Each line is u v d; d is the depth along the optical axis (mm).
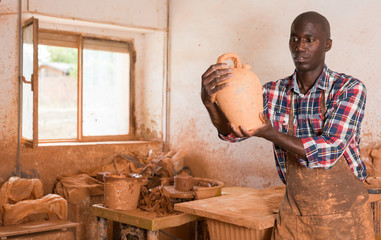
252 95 1722
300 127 2033
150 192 2896
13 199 3695
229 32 4453
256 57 4215
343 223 1929
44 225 3463
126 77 5383
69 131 10008
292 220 2031
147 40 5379
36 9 4258
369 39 3414
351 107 1823
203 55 4730
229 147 4469
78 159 4547
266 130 1693
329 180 1929
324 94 1955
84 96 5121
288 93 2094
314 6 3760
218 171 4586
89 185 4117
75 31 4918
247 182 4301
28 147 3945
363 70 3459
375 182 2855
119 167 4551
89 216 4082
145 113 5453
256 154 4215
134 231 2650
